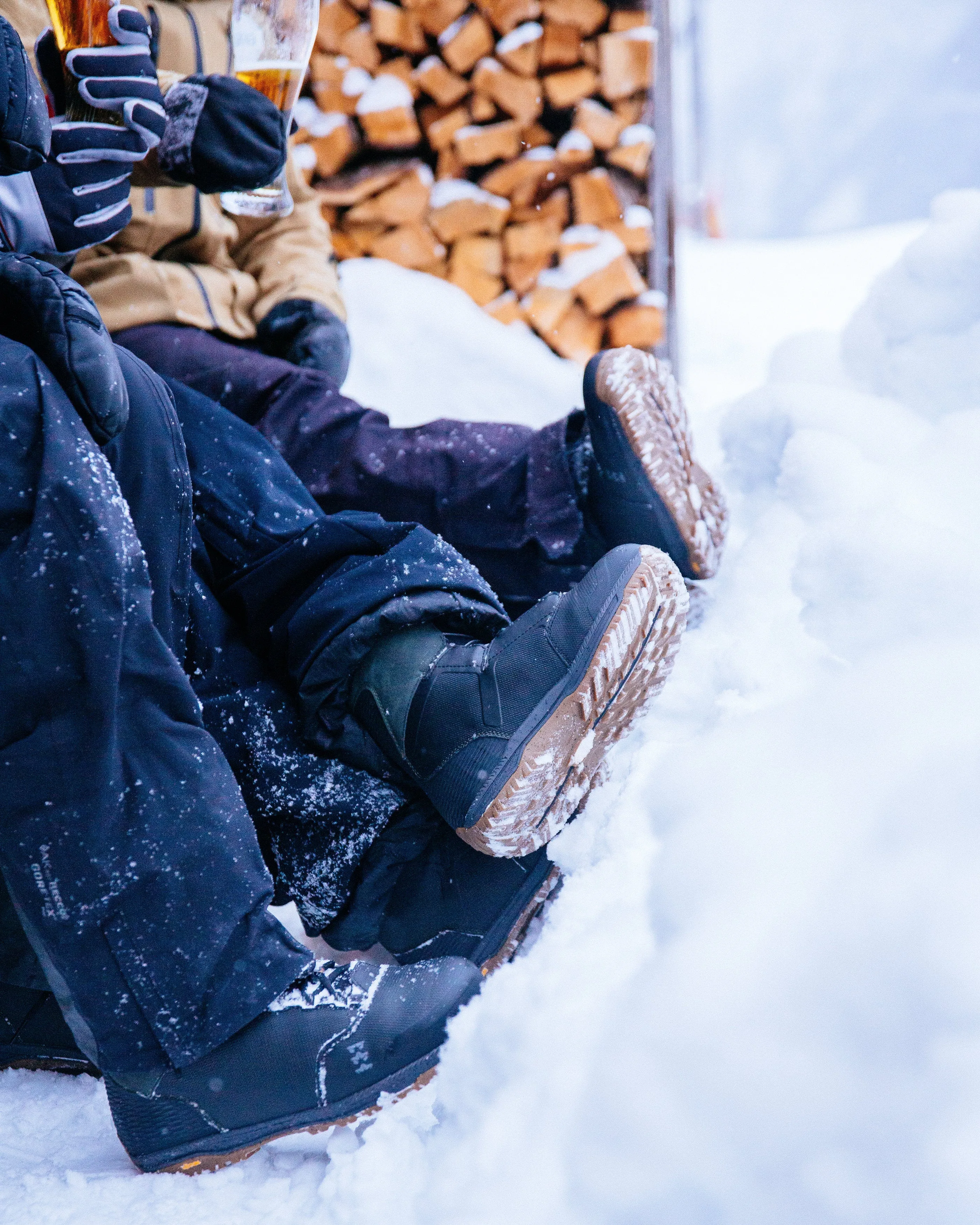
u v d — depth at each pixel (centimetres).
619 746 111
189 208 156
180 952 77
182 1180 83
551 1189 62
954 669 80
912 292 143
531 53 259
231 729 96
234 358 137
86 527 74
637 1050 63
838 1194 54
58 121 103
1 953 90
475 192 271
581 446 123
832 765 75
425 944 101
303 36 116
